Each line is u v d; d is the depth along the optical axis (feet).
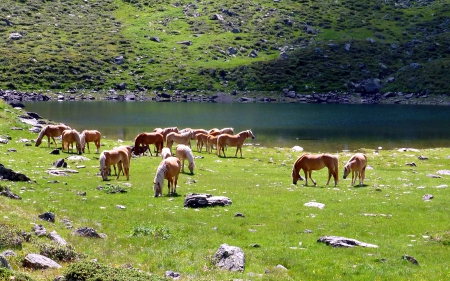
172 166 96.32
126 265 50.60
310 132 298.76
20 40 588.09
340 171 143.74
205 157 163.22
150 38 633.61
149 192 99.25
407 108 462.60
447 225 76.84
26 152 141.90
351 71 572.92
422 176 132.36
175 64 579.07
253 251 61.72
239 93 529.86
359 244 65.10
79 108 416.26
